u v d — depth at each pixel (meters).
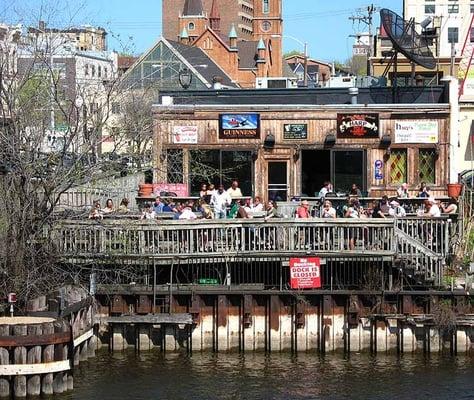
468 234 33.12
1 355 23.72
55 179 29.23
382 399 24.94
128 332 30.41
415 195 37.66
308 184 38.16
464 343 29.75
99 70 55.75
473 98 48.97
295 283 30.09
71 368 25.52
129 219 30.66
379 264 30.67
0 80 30.31
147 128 36.53
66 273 29.17
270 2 184.75
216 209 32.91
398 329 29.97
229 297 30.14
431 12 114.75
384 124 37.84
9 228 28.36
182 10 170.75
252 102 40.53
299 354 30.00
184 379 26.91
